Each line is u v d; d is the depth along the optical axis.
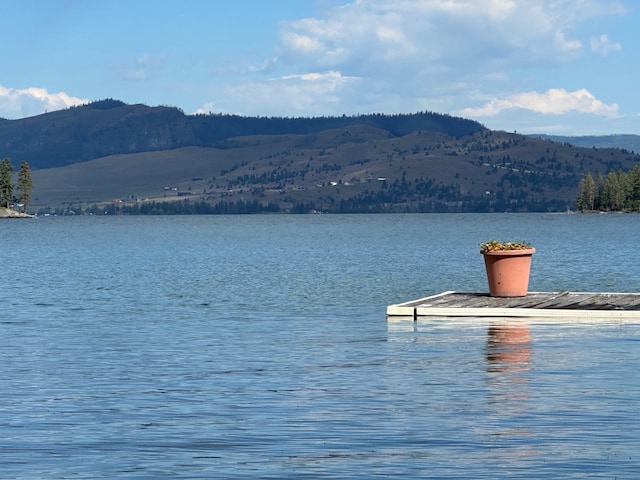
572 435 16.86
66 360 27.23
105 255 111.19
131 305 47.44
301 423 18.25
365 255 104.50
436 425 17.83
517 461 15.25
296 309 44.34
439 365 24.83
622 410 18.80
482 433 17.14
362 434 17.27
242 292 55.41
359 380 22.86
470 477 14.42
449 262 89.06
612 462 15.09
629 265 81.19
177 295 53.75
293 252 114.31
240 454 16.00
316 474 14.75
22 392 21.89
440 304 37.53
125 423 18.47
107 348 30.03
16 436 17.45
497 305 36.72
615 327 32.16
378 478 14.48
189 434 17.48
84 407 20.08
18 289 59.31
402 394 20.89
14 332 35.06
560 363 24.67
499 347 27.80
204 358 27.42
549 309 35.16
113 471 15.07
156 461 15.63
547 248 117.69
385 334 31.95
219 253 114.00
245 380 23.27
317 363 25.92
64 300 50.78
